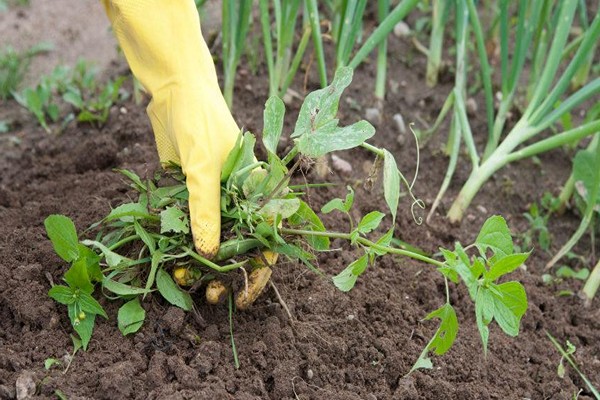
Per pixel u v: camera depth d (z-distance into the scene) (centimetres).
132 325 137
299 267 148
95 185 162
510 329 127
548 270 165
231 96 178
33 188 166
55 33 206
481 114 189
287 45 179
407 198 170
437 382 140
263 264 137
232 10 172
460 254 126
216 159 135
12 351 135
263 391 134
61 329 138
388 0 180
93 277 137
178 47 138
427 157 179
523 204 175
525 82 196
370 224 131
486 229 130
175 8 138
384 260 155
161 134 142
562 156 184
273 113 131
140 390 133
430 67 192
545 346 152
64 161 173
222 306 141
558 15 177
